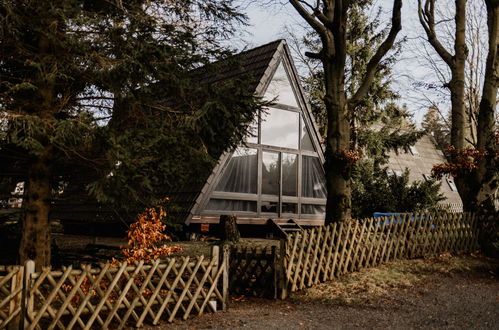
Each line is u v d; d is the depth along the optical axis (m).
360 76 25.55
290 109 20.00
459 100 15.49
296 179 20.08
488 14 15.02
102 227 20.14
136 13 8.06
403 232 11.95
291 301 8.47
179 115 8.49
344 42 12.12
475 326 6.74
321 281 9.62
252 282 8.95
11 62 8.22
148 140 7.35
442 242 12.89
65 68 7.56
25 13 7.35
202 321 6.86
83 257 10.55
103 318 6.75
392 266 11.05
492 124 14.73
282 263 8.70
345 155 11.77
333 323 6.93
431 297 8.60
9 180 9.66
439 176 14.95
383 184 21.81
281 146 19.56
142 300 6.44
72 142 7.32
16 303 5.53
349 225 10.23
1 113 6.85
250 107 8.38
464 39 15.57
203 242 15.46
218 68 9.24
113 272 6.25
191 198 16.41
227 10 9.14
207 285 7.62
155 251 8.55
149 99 8.34
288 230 18.64
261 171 18.72
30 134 7.21
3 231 10.04
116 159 7.18
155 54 7.70
